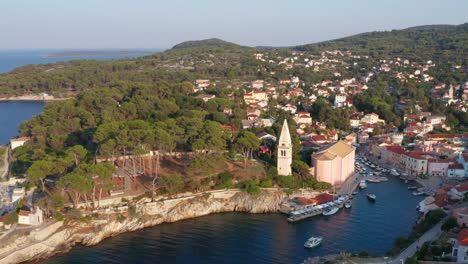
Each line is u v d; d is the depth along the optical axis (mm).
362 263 114625
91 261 125750
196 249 133875
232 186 173750
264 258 127750
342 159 199750
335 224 153250
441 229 130500
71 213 141250
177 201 160625
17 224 134625
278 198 170625
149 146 179375
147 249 133750
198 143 178000
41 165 151125
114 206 151375
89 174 145500
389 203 175750
